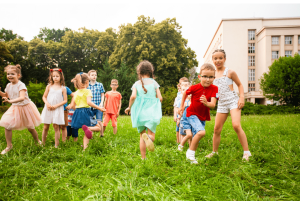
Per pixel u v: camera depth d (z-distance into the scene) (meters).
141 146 3.47
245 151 3.61
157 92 3.56
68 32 32.53
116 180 2.48
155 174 2.73
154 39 25.44
